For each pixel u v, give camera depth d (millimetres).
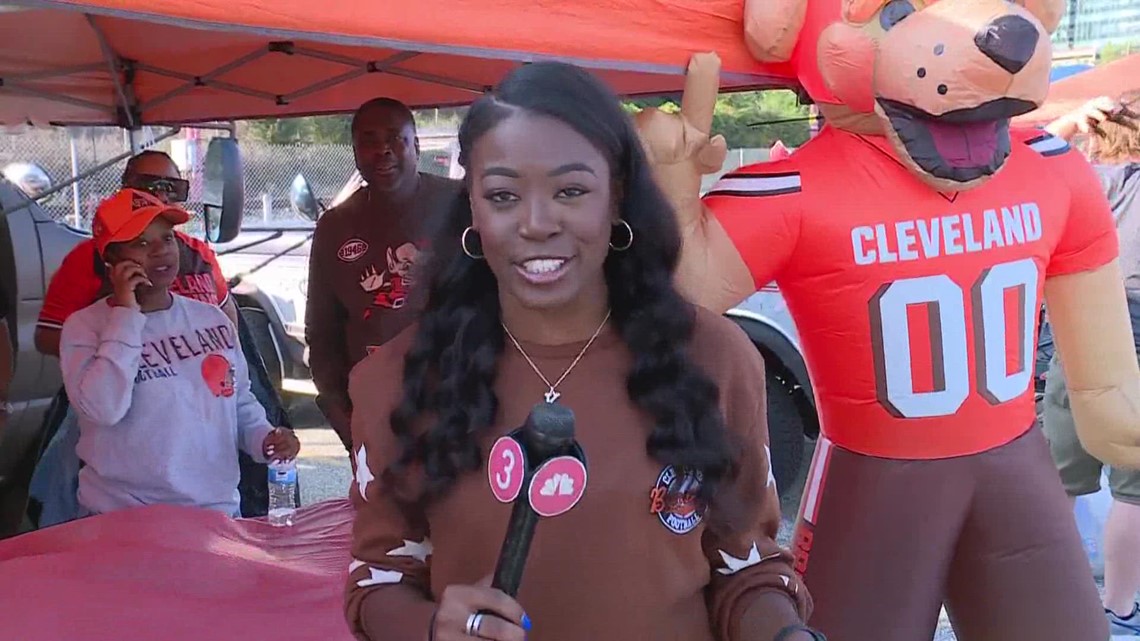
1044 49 2395
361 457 1575
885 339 2537
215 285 4355
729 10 2611
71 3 1737
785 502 5820
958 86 2354
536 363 1507
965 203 2543
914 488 2580
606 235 1477
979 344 2549
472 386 1479
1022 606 2613
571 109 1435
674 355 1477
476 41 2184
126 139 7344
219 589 2447
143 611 2293
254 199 11695
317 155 12383
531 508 1254
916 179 2543
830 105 2600
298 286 8109
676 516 1472
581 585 1446
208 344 3191
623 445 1455
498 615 1280
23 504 4590
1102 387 2832
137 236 3010
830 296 2557
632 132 1512
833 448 2705
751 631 1509
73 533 2762
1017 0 2590
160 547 2670
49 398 4887
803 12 2572
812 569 2701
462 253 1566
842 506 2650
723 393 1531
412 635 1435
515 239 1438
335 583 2508
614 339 1522
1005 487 2586
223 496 3162
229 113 5816
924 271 2516
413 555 1580
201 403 3119
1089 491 4105
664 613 1487
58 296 3879
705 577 1545
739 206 2533
